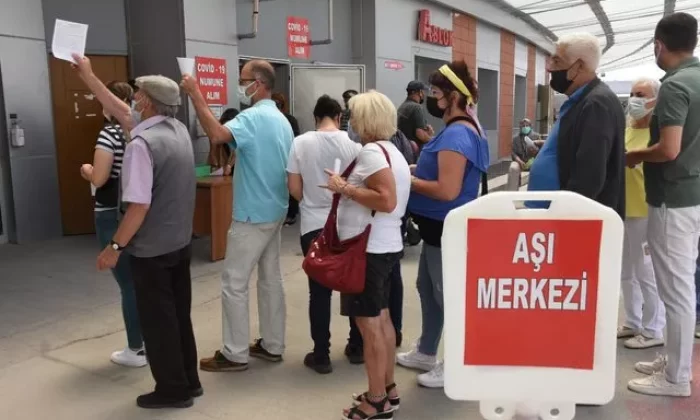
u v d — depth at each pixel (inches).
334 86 338.0
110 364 136.9
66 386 126.1
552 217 65.2
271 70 132.6
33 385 126.3
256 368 137.1
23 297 182.1
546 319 66.5
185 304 119.4
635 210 142.0
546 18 658.8
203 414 115.8
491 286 66.3
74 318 165.0
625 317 156.9
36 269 212.1
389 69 412.5
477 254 65.9
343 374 134.1
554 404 68.0
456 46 529.3
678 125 111.7
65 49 119.1
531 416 68.0
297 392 125.4
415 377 132.9
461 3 509.7
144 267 111.4
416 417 115.4
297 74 334.6
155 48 264.7
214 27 270.7
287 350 147.5
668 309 120.6
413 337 155.6
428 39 462.0
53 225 260.4
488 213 65.3
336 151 128.1
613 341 66.2
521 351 66.9
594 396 67.0
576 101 109.4
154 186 109.3
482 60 601.0
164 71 264.2
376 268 106.2
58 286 193.0
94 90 123.6
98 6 262.4
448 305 66.7
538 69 847.1
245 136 124.7
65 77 257.0
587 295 65.9
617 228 64.7
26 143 247.6
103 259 108.3
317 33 367.6
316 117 134.6
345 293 106.5
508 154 717.9
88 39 262.4
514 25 657.0
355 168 108.0
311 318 133.6
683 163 114.5
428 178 120.3
